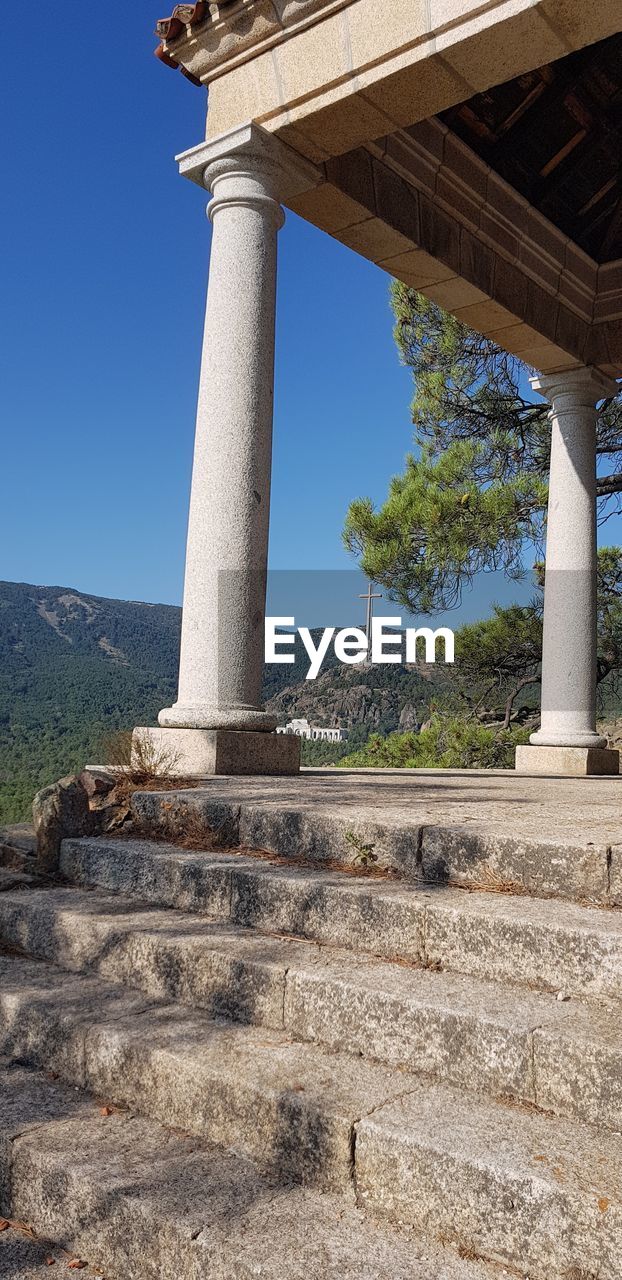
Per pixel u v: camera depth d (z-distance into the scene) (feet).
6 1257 7.79
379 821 11.85
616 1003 8.38
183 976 10.53
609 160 27.73
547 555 30.83
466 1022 8.11
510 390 46.80
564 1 16.28
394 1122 7.36
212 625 19.26
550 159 26.84
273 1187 7.63
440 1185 6.85
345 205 22.06
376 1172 7.22
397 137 23.03
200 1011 10.19
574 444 30.83
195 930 11.29
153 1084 9.00
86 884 14.01
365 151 22.29
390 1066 8.55
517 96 24.21
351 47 18.81
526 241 27.84
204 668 19.22
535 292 28.45
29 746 196.75
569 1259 6.21
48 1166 8.11
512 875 10.57
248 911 11.56
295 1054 8.87
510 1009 8.28
